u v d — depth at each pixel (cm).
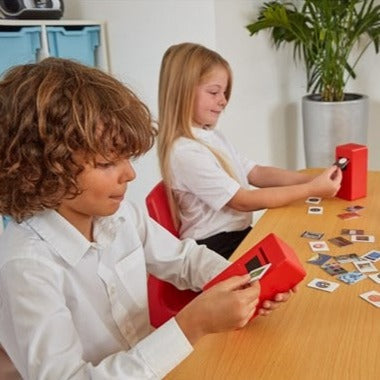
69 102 60
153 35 242
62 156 60
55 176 61
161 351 62
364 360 69
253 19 261
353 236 110
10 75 64
